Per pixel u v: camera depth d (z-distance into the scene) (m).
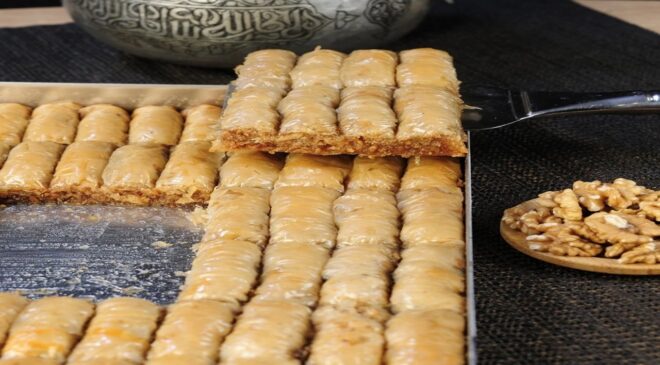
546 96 1.22
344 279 1.05
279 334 1.00
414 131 1.14
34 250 1.14
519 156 1.25
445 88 1.20
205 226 1.16
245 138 1.15
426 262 1.06
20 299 1.05
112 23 1.34
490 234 1.15
